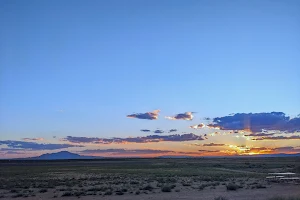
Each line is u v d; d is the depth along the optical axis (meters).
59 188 41.88
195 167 112.06
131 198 31.72
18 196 34.06
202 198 31.16
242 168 102.19
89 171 86.94
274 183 46.16
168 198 31.44
